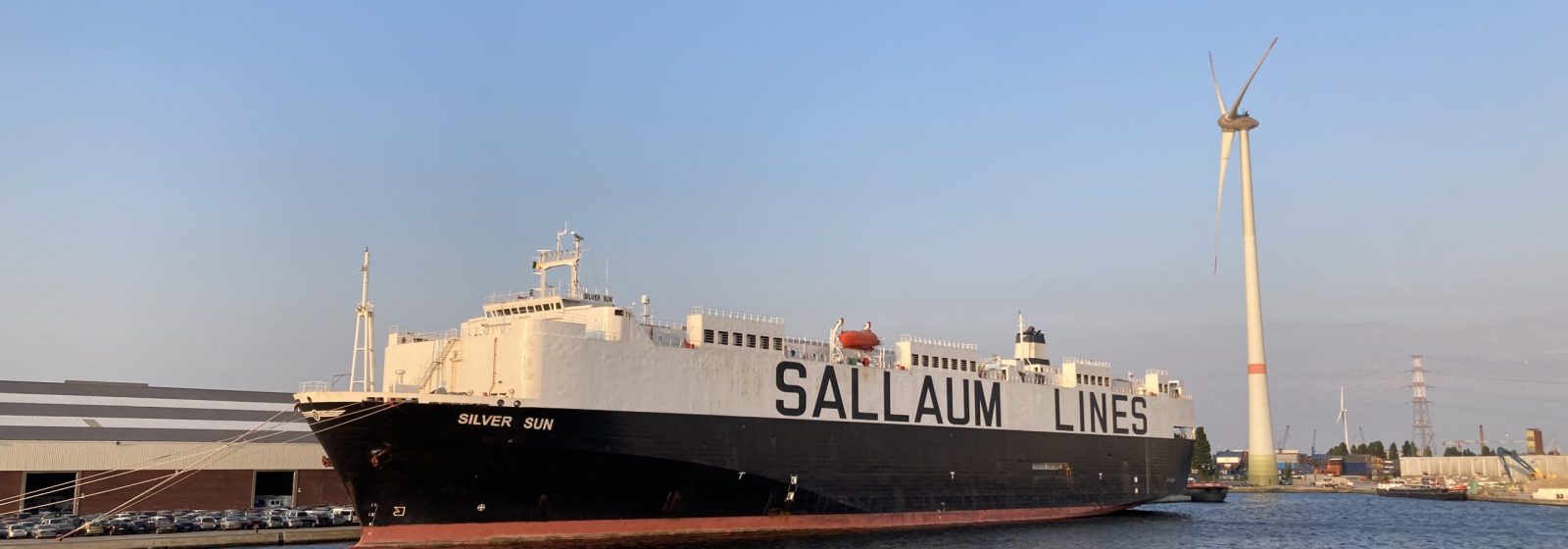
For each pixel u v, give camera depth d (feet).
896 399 278.05
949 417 291.99
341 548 226.79
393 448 196.54
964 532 274.77
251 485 286.25
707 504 236.84
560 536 218.59
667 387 228.22
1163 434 372.79
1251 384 633.20
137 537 219.61
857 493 264.52
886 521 273.33
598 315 226.79
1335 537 308.19
